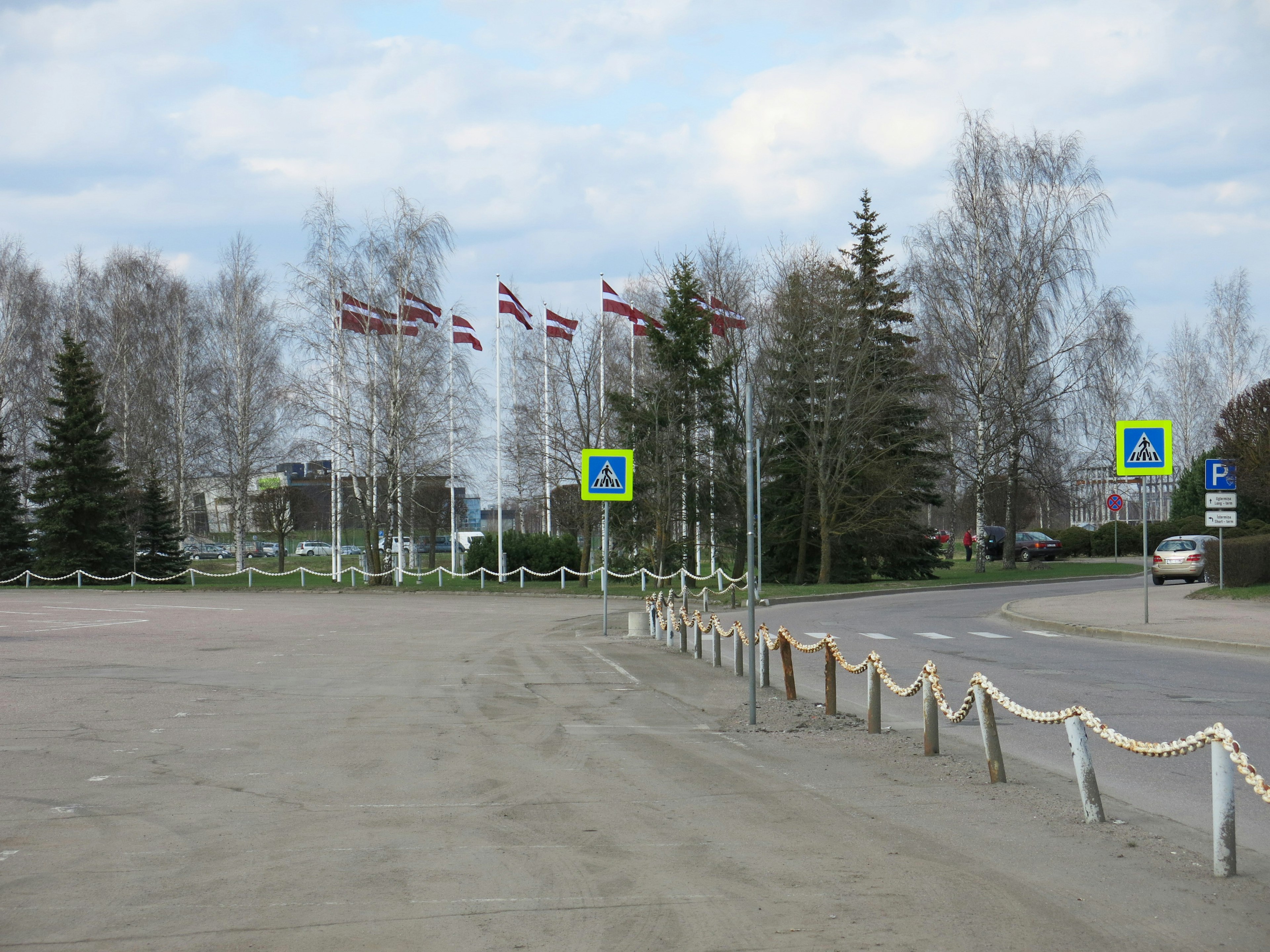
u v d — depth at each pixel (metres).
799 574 47.38
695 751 10.38
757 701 13.92
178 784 8.83
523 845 6.86
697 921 5.36
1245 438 37.78
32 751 10.32
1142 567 48.19
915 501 48.91
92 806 8.05
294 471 72.31
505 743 10.81
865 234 50.69
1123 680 15.16
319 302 44.62
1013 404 48.28
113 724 11.96
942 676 16.09
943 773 9.26
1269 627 21.77
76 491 52.12
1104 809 7.89
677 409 45.12
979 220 47.88
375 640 22.91
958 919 5.38
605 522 24.27
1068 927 5.27
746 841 6.95
